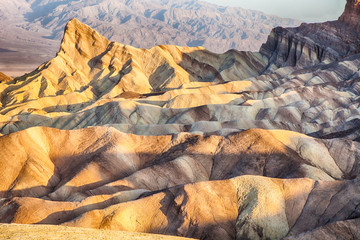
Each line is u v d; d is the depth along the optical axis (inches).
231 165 2255.2
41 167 2213.3
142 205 1652.3
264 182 1742.1
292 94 4247.0
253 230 1592.0
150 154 2397.9
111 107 3730.3
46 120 3752.5
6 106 4338.1
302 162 2201.0
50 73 5000.0
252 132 2399.1
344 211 1577.3
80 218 1545.3
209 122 3105.3
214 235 1563.7
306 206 1674.5
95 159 2256.4
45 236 984.3
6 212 1665.8
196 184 1716.3
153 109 3769.7
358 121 3061.0
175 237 1237.1
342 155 2351.1
